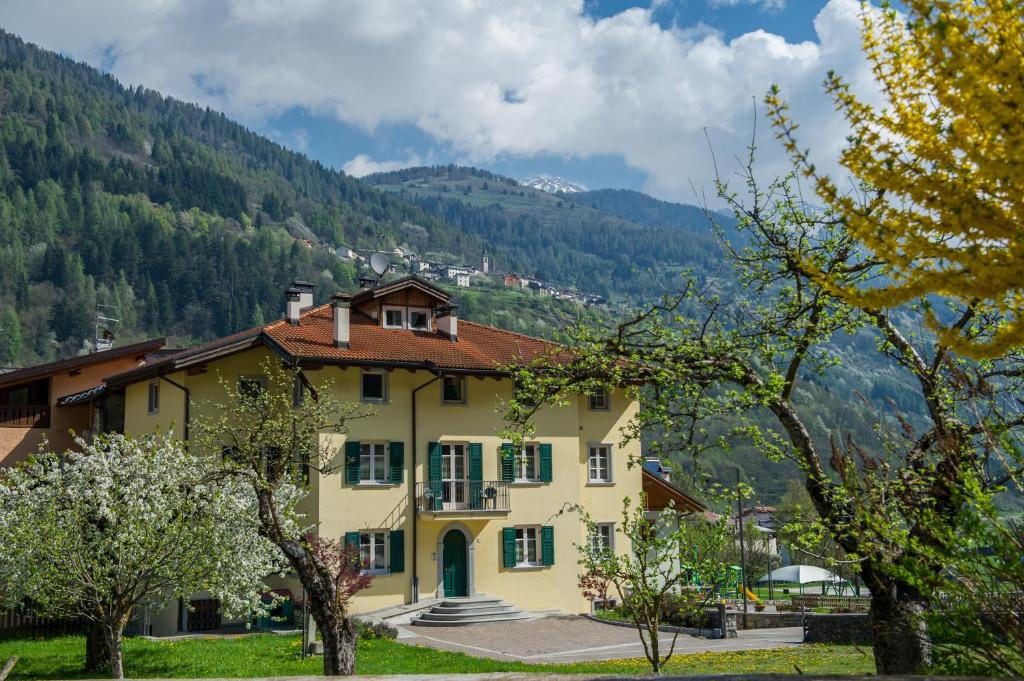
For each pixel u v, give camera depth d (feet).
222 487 70.08
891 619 34.58
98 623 66.08
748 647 89.51
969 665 23.41
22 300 600.39
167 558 63.05
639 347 48.52
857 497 30.01
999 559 22.70
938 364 36.35
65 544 61.93
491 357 117.29
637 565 56.18
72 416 124.98
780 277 46.44
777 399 43.98
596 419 126.11
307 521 106.52
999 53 17.33
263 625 101.19
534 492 118.52
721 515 54.34
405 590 109.70
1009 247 18.16
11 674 69.05
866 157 19.81
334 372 108.37
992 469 30.37
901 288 19.44
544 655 87.86
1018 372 35.83
